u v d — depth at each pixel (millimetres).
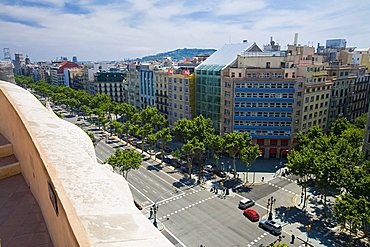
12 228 5809
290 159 49312
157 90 97750
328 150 49812
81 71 183750
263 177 59812
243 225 41438
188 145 57438
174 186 55406
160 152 77125
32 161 6582
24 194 7047
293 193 52281
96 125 112188
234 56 82375
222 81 73312
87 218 4238
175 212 45250
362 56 114375
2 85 9758
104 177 5434
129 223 4332
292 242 37094
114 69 170375
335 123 72562
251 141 65375
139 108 113062
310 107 72750
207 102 80312
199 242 37500
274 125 70188
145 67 115750
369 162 45969
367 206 33469
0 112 9430
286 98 68312
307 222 42188
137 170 64125
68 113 139500
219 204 47938
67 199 4406
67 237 4027
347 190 38875
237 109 70938
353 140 60594
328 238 38125
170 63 146375
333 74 82312
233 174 61594
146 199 49812
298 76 70438
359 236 38250
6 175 7801
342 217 33906
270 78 68125
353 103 91062
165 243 4059
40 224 5926
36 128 6801
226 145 58250
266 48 107938
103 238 3895
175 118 91562
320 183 41750
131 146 83875
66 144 6309
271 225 39531
